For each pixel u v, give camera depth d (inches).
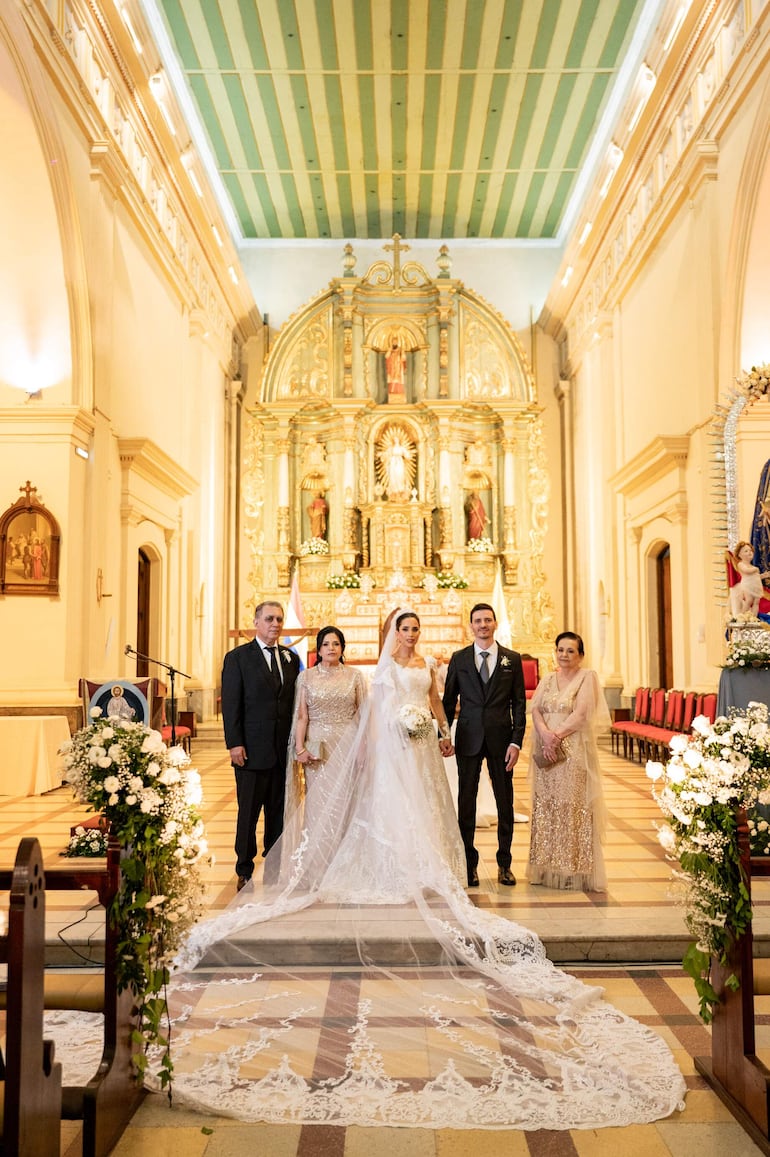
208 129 613.0
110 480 438.0
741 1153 113.7
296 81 563.5
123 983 123.6
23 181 360.2
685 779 133.3
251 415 746.8
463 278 772.6
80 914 192.5
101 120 406.9
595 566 649.0
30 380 395.2
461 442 749.9
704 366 420.8
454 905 185.8
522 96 580.4
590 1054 137.3
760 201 371.2
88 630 400.8
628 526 569.3
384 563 723.4
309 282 767.7
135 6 429.7
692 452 445.1
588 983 168.1
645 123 492.7
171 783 131.3
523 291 769.6
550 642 728.3
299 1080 130.7
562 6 495.2
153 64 471.2
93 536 405.1
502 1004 156.5
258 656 220.2
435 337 753.6
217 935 176.7
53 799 341.4
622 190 553.3
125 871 124.1
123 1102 122.2
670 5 433.4
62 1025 153.9
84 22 393.7
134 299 479.5
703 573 424.5
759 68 358.3
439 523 730.8
